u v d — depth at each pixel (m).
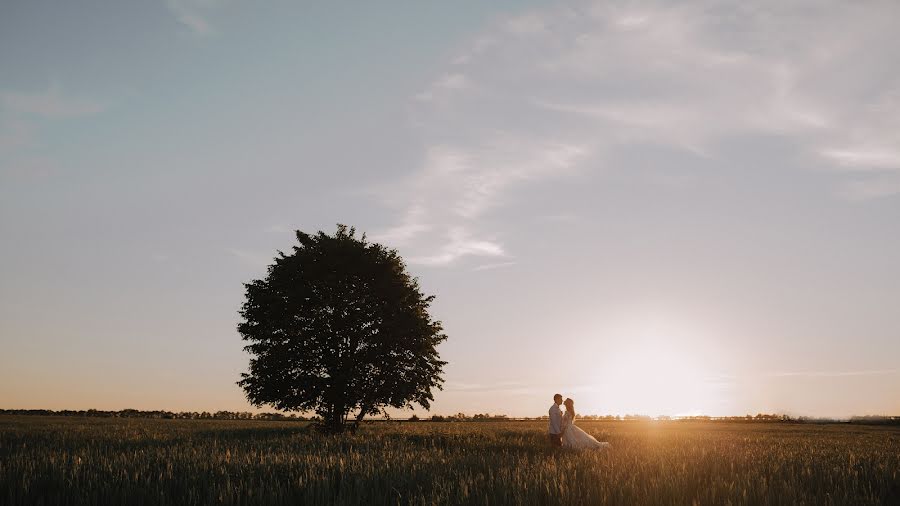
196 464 13.06
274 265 41.81
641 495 9.50
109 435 29.84
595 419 136.62
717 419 132.50
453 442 25.78
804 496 9.65
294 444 21.91
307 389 38.12
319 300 39.12
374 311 39.72
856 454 20.86
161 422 66.44
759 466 13.95
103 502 9.22
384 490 10.26
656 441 27.14
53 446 21.33
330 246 40.56
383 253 42.16
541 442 26.42
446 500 9.16
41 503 8.88
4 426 44.81
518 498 8.88
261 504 8.97
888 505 10.24
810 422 109.44
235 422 70.12
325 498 9.30
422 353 40.22
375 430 42.16
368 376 39.50
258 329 39.94
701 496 9.56
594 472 11.62
